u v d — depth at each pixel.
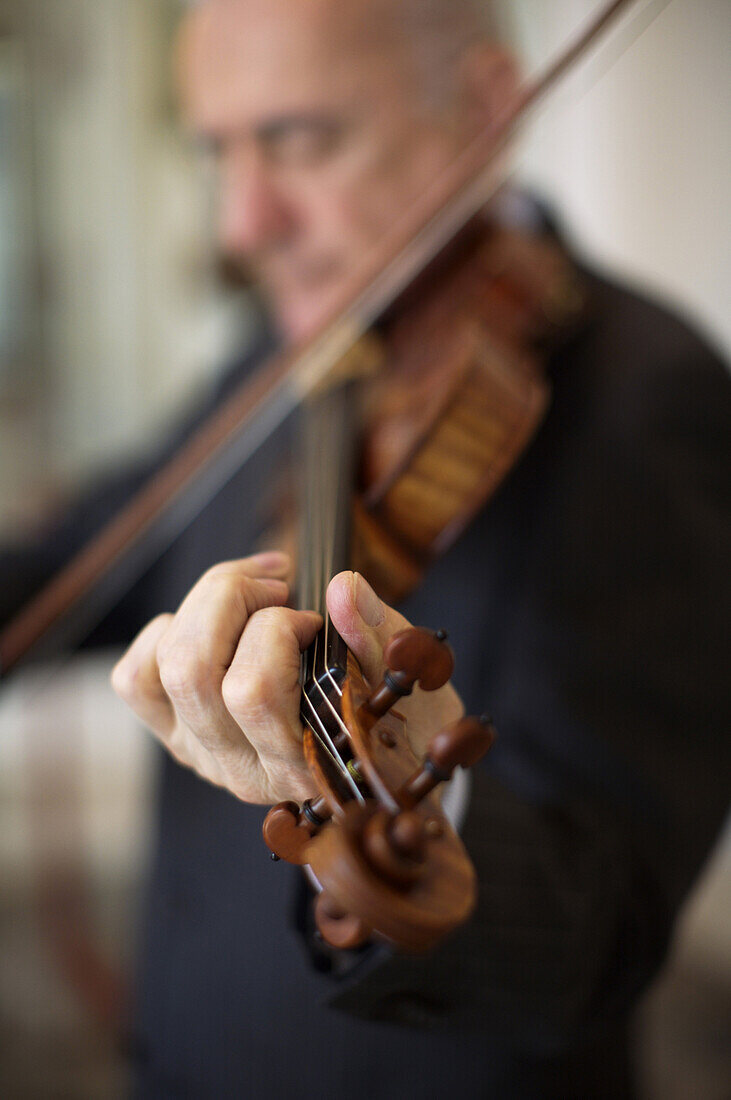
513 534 0.99
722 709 0.89
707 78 3.08
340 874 0.46
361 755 0.49
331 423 1.16
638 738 0.85
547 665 0.89
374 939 0.67
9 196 3.55
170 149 3.58
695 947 2.69
